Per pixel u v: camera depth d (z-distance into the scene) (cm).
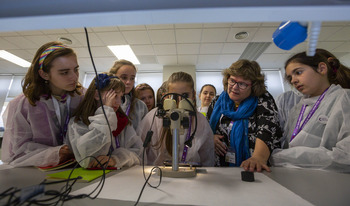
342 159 59
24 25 25
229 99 110
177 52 381
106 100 78
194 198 35
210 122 112
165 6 22
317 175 55
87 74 512
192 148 88
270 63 445
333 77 84
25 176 54
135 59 419
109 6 23
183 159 86
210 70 502
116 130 84
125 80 117
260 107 94
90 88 80
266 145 81
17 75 531
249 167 63
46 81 83
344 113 67
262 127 86
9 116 82
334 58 84
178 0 22
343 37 313
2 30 26
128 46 354
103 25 25
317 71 79
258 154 74
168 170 53
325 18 22
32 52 379
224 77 109
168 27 291
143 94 159
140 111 116
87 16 23
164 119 56
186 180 48
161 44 346
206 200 34
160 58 413
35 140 82
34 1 23
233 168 64
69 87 80
